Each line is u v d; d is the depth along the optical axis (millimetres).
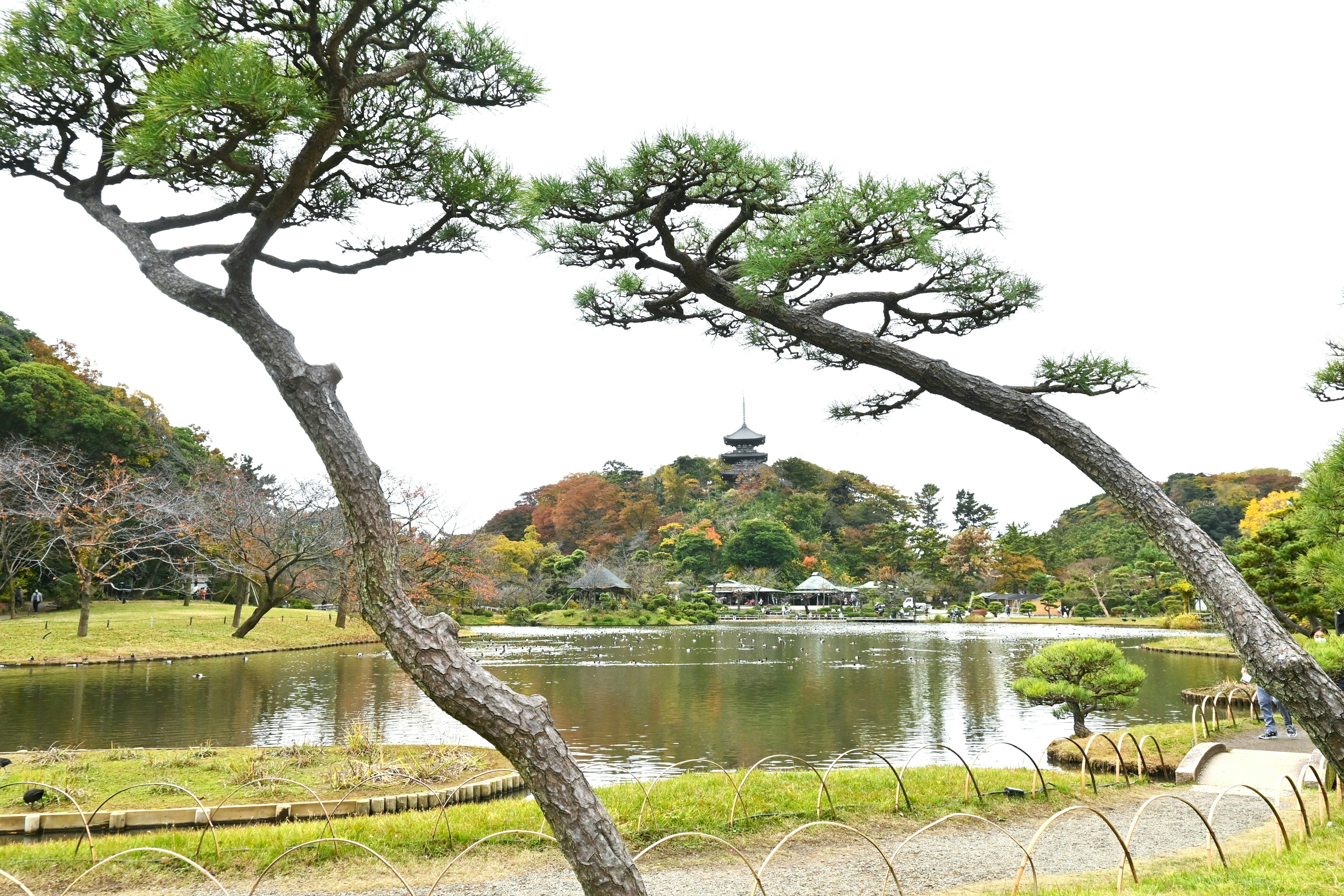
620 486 114250
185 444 50562
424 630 4043
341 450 4309
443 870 7586
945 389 6449
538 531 103500
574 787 3977
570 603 64375
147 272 4973
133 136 4457
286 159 5418
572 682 25359
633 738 16328
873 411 7535
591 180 6816
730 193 6820
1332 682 5098
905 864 8141
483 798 11172
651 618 60344
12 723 16797
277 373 4508
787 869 8016
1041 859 8297
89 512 30344
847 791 10531
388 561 4145
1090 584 71375
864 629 57062
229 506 33312
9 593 35344
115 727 16578
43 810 9750
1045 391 6648
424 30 5109
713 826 9188
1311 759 12117
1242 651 5301
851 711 19812
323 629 37656
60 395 38000
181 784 11086
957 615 68375
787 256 6117
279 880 7703
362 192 5805
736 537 88500
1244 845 8508
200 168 5234
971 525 104438
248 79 3908
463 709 3949
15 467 30031
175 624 33750
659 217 6836
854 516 106688
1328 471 10445
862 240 6289
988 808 10164
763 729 17375
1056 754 14156
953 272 7125
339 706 19422
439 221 5805
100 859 7957
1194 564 5609
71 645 28453
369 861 8117
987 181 6859
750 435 122000
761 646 40156
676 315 8023
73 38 4836
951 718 18922
